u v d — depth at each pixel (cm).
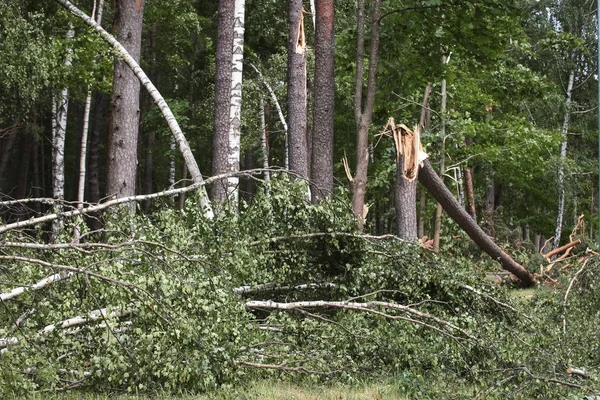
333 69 1770
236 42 1666
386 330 1034
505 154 2586
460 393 945
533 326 1184
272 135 4072
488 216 2966
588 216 4969
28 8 2205
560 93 3838
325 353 995
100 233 995
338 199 1223
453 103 2806
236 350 865
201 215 1072
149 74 4050
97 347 804
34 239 918
